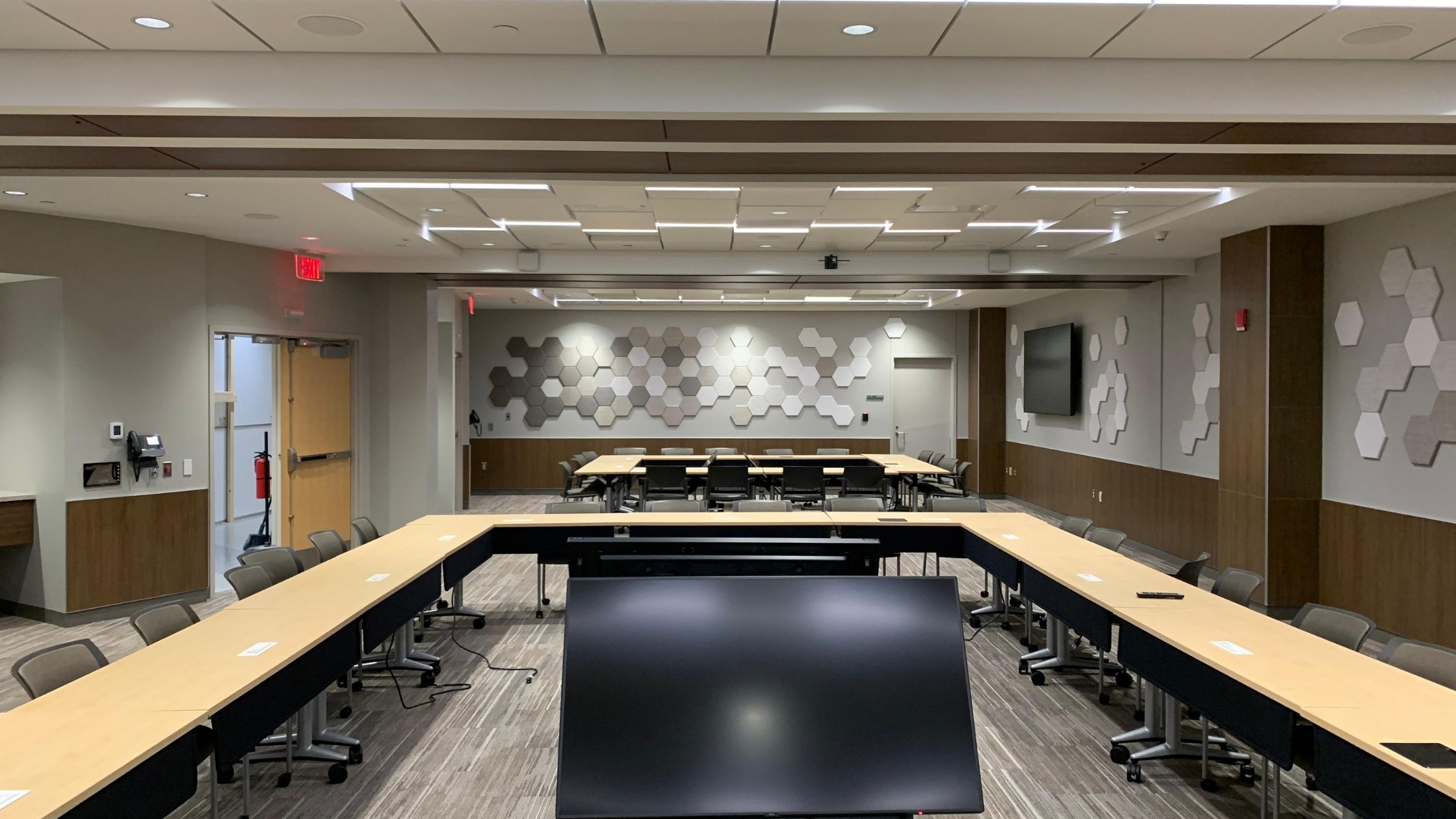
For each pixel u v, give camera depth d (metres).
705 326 13.74
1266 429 6.62
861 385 13.82
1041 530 5.86
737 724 1.53
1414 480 5.70
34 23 3.21
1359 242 6.18
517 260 8.41
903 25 3.27
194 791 2.57
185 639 3.31
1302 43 3.40
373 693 4.86
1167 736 3.92
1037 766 3.96
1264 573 6.63
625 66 3.59
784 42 3.43
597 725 1.51
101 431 6.36
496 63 3.57
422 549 5.19
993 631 6.19
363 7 3.09
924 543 6.11
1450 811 2.15
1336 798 2.54
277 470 8.23
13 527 6.21
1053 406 11.14
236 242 7.32
